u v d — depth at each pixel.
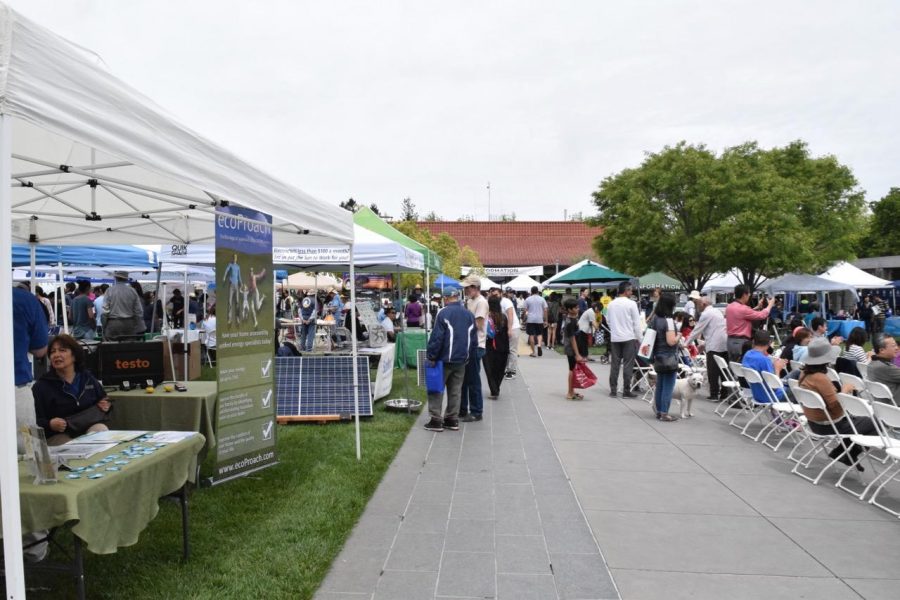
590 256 49.91
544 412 10.50
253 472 6.51
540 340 20.17
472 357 9.63
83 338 13.73
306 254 10.38
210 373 14.25
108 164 4.46
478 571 4.40
